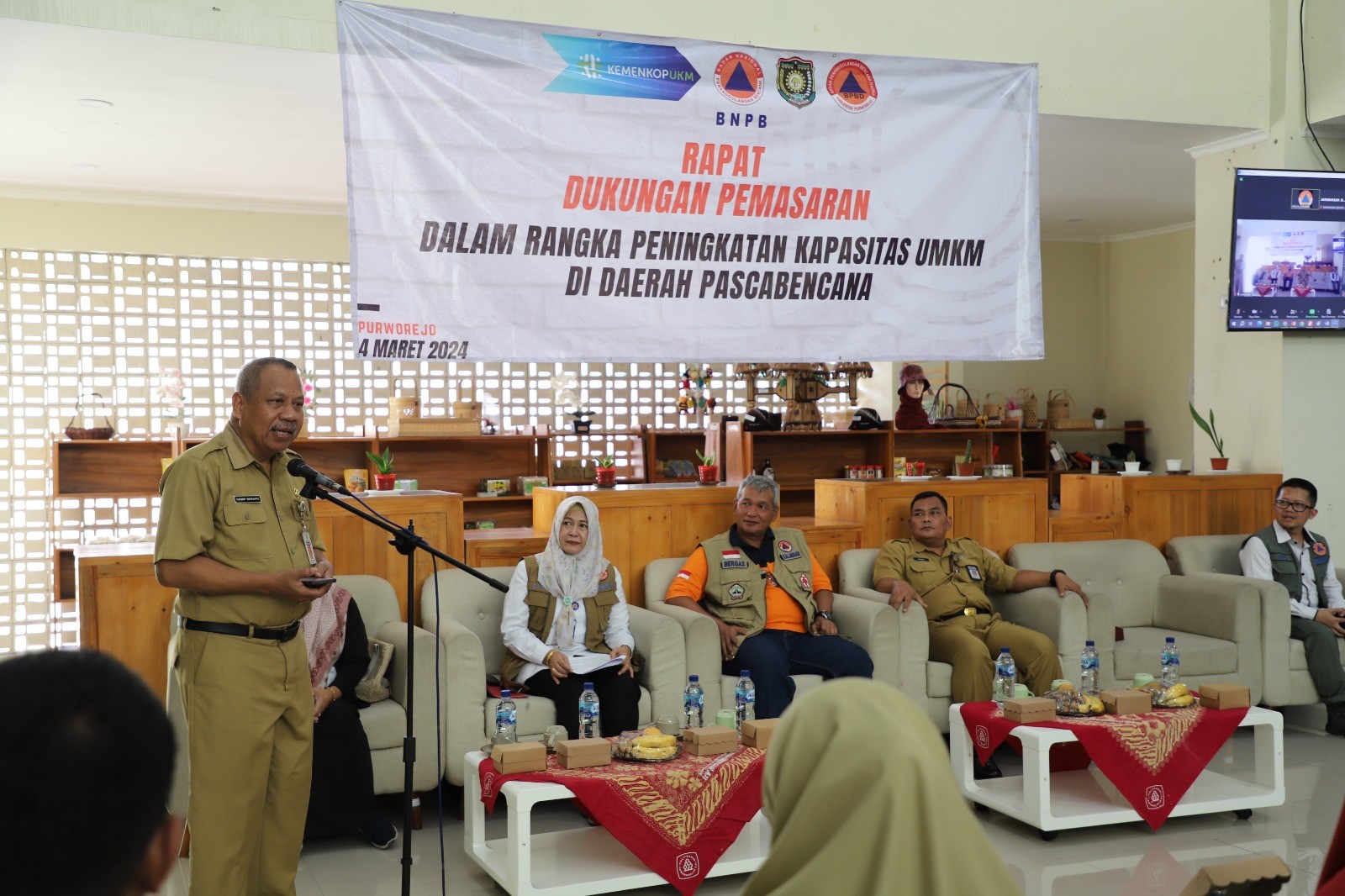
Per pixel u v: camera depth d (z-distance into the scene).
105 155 6.39
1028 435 9.34
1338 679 5.02
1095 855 3.60
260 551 2.82
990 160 5.03
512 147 4.35
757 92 4.70
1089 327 9.94
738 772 3.32
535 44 4.37
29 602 7.28
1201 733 3.80
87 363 7.42
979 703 4.10
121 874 0.75
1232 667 5.01
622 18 4.73
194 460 2.78
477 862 3.53
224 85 4.98
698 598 4.64
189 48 4.41
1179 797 3.74
